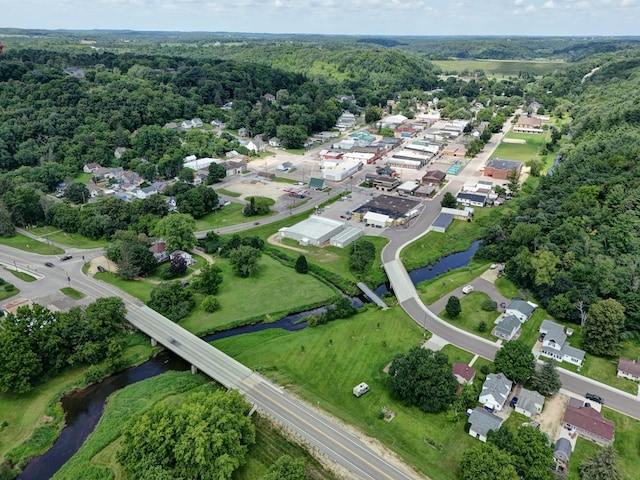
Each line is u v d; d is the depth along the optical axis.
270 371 85.06
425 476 63.84
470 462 62.53
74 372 86.06
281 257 131.75
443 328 99.06
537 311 105.12
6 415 75.62
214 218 158.25
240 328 101.38
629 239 113.44
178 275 119.38
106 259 127.62
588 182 142.25
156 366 89.56
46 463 68.00
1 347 78.19
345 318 103.69
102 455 68.00
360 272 122.88
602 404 78.06
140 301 106.19
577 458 67.44
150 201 149.38
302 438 69.56
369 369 87.12
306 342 94.06
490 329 98.62
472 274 122.00
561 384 80.44
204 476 61.12
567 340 94.75
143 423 64.00
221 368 84.31
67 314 89.94
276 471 60.72
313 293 113.69
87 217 143.62
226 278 119.50
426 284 117.94
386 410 77.06
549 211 135.38
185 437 62.47
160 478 59.25
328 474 64.38
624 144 165.50
